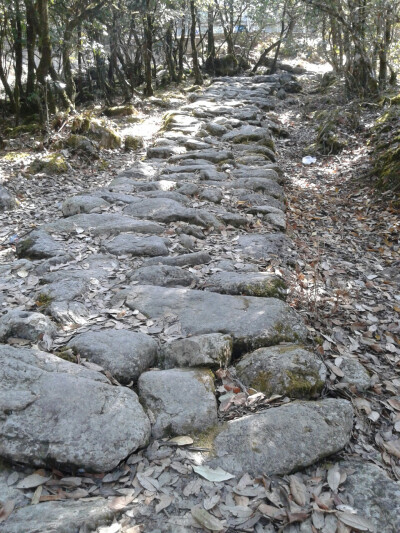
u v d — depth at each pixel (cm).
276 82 1747
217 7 1908
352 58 1238
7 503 209
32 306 346
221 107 1208
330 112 1060
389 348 351
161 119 1173
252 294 363
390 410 287
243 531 204
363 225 595
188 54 2294
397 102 1058
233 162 726
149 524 204
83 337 295
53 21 1080
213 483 223
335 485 227
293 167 850
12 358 261
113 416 238
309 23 1383
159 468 229
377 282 459
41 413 235
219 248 453
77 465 223
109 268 402
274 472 229
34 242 441
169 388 263
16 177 692
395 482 231
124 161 812
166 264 410
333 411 255
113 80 1447
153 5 1329
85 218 495
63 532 194
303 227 577
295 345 310
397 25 1316
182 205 539
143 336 300
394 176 673
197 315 330
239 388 279
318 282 434
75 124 855
